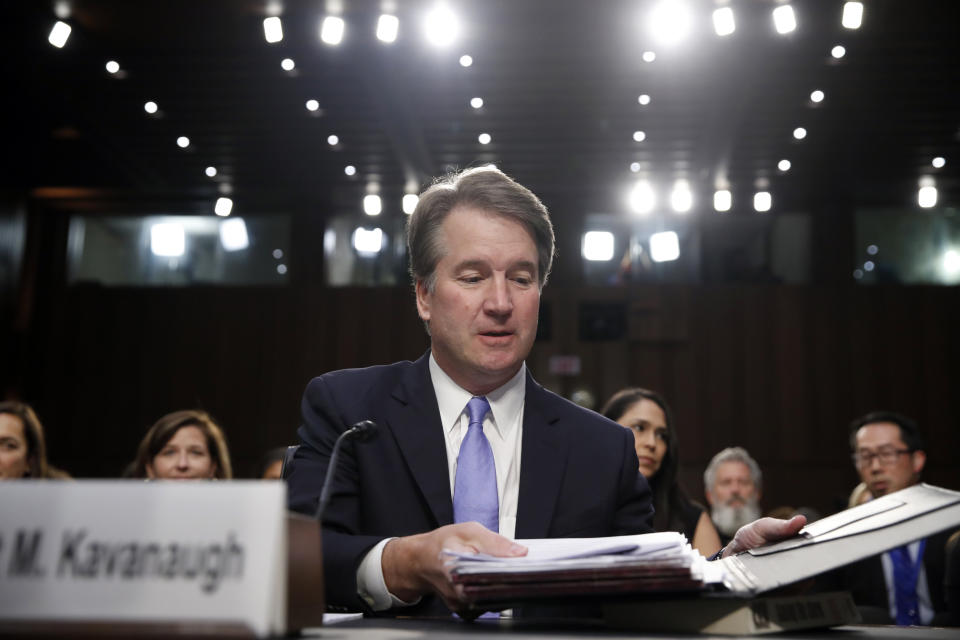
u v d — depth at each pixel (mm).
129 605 702
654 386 8508
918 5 5688
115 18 5984
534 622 1128
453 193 1476
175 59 6508
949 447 8258
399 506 1401
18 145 8258
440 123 7344
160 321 8891
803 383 8461
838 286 8539
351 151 7848
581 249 8805
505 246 1438
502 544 1011
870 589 3301
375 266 8922
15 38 6125
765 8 5738
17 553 722
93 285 8922
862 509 1200
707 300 8625
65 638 697
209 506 722
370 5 5770
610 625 1022
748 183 8258
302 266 8898
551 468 1448
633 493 1498
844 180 8203
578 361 8586
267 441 8648
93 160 8648
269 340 8812
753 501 4062
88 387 8797
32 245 8891
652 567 906
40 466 3305
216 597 698
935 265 8602
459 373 1472
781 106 6977
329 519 1381
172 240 9039
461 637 835
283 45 6238
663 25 5793
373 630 936
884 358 8438
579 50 6344
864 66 6438
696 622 972
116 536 721
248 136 7645
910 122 7152
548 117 7215
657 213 8758
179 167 8250
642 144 7570
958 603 2207
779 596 1047
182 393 8766
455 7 5852
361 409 1484
